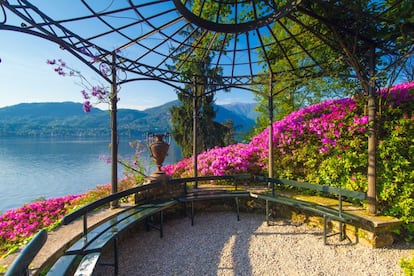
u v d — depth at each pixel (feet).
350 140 11.29
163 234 10.68
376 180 9.55
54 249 6.38
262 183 15.64
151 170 17.56
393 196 9.18
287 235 10.21
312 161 12.76
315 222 10.97
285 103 25.05
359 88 10.95
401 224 8.82
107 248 9.08
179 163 19.72
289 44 12.64
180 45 11.30
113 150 10.41
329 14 8.30
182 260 8.32
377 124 9.49
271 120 13.96
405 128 9.28
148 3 7.41
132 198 11.52
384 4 7.99
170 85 13.32
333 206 10.32
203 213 13.51
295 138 14.10
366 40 9.15
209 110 45.21
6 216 11.22
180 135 45.37
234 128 55.98
